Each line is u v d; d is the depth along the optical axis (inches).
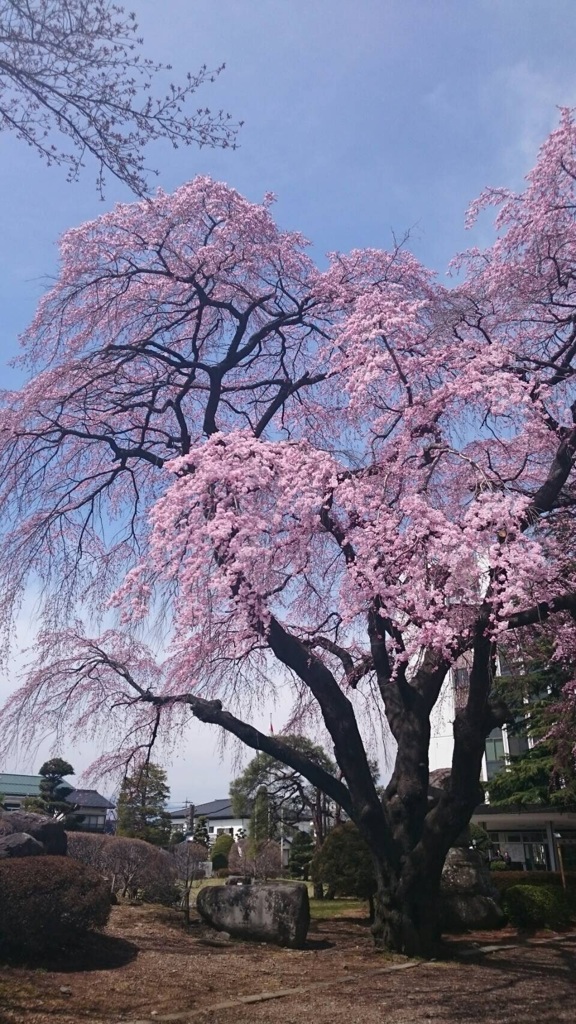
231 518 322.0
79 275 429.4
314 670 409.7
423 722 408.2
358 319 392.5
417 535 307.1
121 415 474.0
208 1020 245.8
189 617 321.4
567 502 401.4
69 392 413.7
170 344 478.3
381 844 380.5
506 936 458.9
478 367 371.2
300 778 900.0
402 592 312.8
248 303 477.7
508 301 422.3
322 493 338.6
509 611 309.3
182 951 357.1
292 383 467.5
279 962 343.9
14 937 307.0
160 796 802.8
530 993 292.7
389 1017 253.8
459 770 375.9
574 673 460.8
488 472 366.6
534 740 830.5
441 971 330.0
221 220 450.0
